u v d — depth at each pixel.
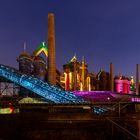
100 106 81.31
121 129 37.84
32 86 103.12
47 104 79.00
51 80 120.19
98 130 55.41
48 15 123.25
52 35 122.38
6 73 104.62
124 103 80.81
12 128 54.69
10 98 98.12
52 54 121.62
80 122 58.25
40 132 53.16
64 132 53.34
